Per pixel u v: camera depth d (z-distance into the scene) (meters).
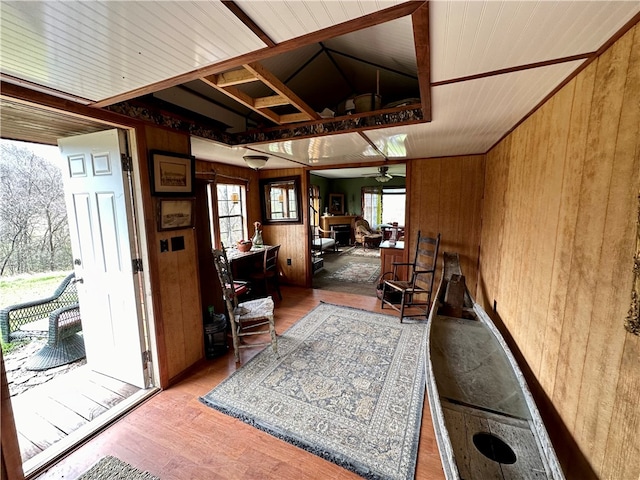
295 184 4.81
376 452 1.67
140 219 2.11
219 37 1.01
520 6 0.83
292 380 2.35
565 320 1.26
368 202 9.87
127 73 1.30
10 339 2.85
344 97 3.79
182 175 2.37
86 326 2.48
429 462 1.61
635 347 0.82
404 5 0.84
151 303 2.20
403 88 3.42
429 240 3.71
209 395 2.19
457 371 1.74
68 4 0.80
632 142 0.86
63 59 1.16
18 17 0.86
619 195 0.92
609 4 0.81
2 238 3.97
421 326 3.30
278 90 1.71
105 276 2.28
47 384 2.36
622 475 0.86
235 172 4.52
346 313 3.72
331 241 8.23
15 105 1.57
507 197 2.44
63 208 4.43
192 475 1.55
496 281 2.73
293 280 5.07
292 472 1.57
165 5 0.82
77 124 1.98
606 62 1.02
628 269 0.86
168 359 2.33
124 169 2.05
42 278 4.25
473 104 1.74
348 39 2.52
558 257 1.36
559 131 1.42
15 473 1.38
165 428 1.88
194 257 2.56
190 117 2.43
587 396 1.07
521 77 1.35
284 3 0.82
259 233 4.69
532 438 1.28
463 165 3.69
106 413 1.99
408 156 3.81
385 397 2.12
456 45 1.07
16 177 4.05
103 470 1.59
